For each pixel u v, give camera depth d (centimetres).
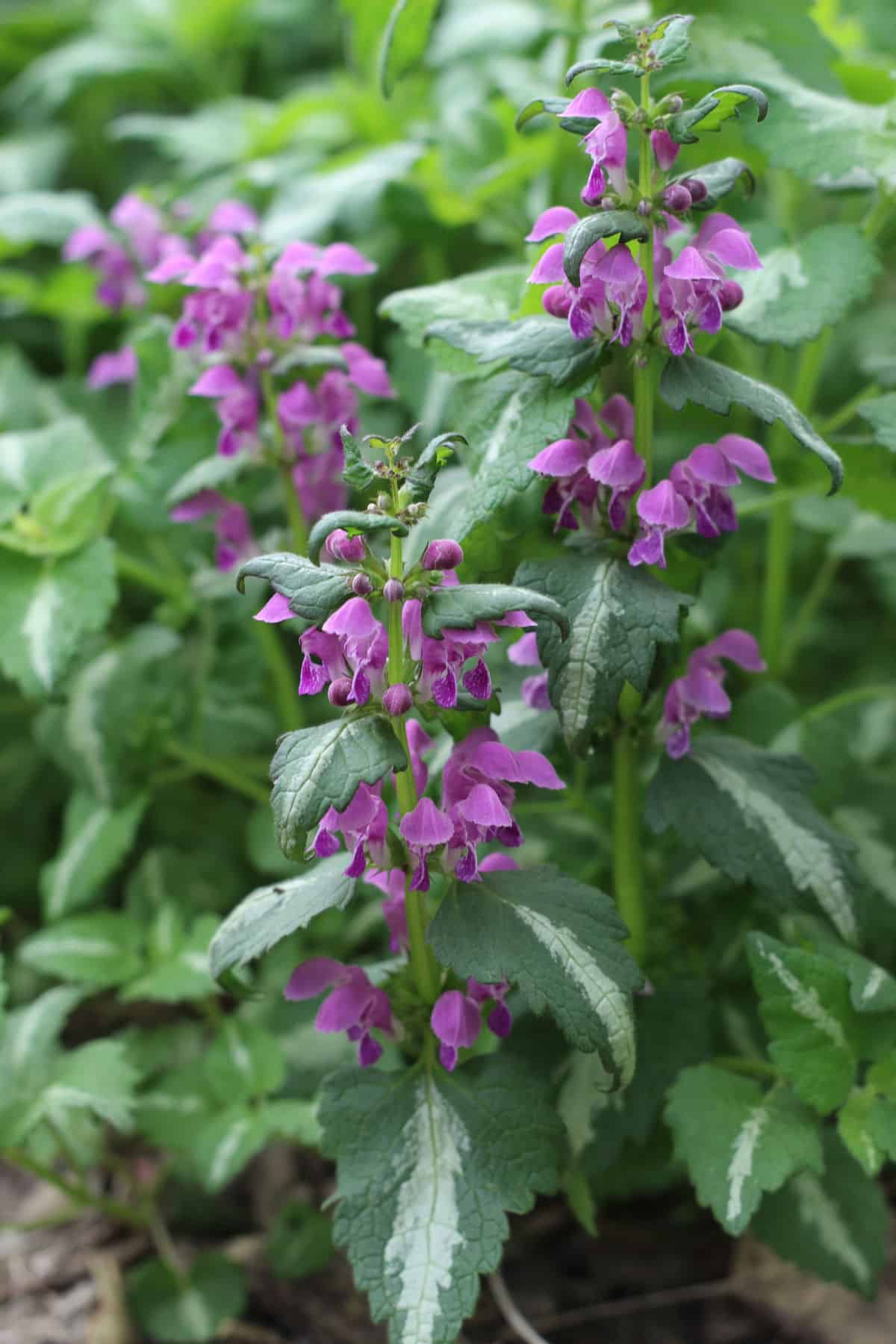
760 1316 61
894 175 57
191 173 85
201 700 70
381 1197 53
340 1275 63
